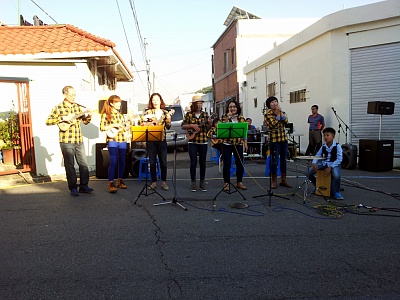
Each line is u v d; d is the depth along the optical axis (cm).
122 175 690
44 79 818
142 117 668
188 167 977
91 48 898
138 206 563
